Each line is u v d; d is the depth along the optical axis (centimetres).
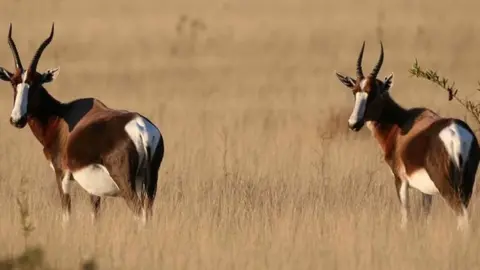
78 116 4550
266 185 5309
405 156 4431
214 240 3928
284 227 4188
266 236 4047
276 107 9838
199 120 8738
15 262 3541
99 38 17250
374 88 4600
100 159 4316
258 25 18412
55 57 14812
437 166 4238
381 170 5819
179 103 10444
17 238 3988
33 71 4619
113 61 14875
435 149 4259
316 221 4297
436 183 4250
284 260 3622
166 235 3997
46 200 4981
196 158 6353
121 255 3684
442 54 14475
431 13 18962
